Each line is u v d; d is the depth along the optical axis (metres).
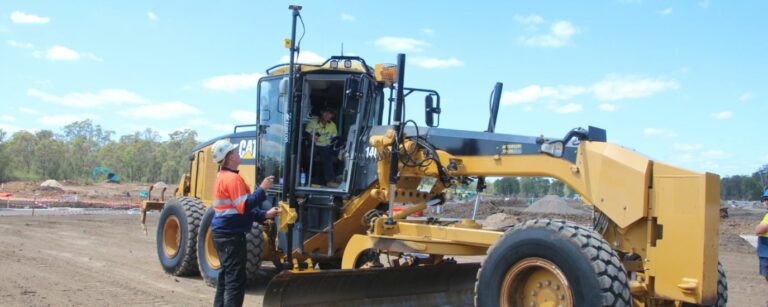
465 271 7.57
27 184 51.78
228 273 6.05
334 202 7.81
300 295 6.19
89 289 8.00
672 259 5.12
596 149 5.75
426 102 7.84
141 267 10.39
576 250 4.97
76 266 9.93
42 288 7.86
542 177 6.24
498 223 10.14
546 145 6.09
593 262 4.89
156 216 24.72
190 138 91.44
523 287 5.44
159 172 87.56
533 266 5.26
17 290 7.63
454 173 6.81
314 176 8.16
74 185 60.19
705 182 5.01
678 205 5.13
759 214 29.97
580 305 4.89
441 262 7.41
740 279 10.75
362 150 7.75
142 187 57.59
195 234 9.58
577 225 5.25
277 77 8.55
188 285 8.86
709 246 5.02
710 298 4.99
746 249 15.16
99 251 12.20
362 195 7.68
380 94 8.16
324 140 8.20
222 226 6.05
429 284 7.26
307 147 8.16
